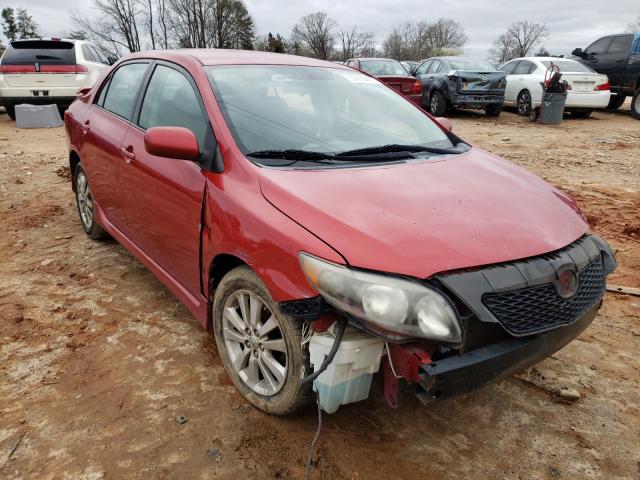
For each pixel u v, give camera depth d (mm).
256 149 2773
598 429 2646
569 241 2414
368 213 2266
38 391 2793
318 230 2191
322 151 2916
